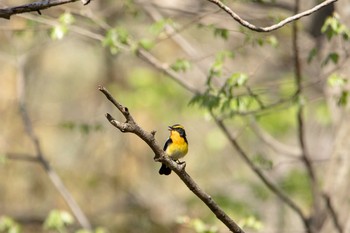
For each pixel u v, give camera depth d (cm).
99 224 1848
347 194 1011
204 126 1975
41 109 1909
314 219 1045
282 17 971
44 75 1961
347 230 1001
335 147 1037
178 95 1836
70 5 1281
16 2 1209
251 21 1161
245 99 912
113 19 1372
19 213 1725
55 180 1219
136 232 1864
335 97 945
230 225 597
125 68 1923
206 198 579
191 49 1191
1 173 1702
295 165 1753
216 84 1108
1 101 1680
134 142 1845
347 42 1065
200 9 1173
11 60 1389
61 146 1820
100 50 1792
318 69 1337
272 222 1717
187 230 1805
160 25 1027
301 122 1006
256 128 1176
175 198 1941
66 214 1130
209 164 2014
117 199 1878
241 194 1808
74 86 1962
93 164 1841
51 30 1057
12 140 1658
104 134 1823
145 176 1950
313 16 1245
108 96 486
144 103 1786
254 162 1033
